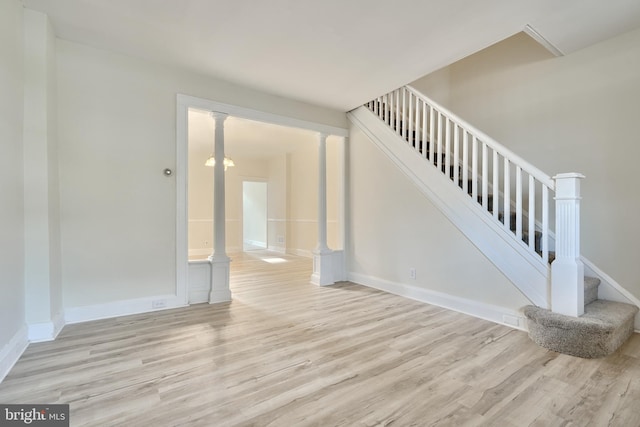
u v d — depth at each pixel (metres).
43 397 1.64
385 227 4.01
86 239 2.78
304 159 7.19
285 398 1.65
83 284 2.77
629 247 2.63
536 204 3.24
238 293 3.84
